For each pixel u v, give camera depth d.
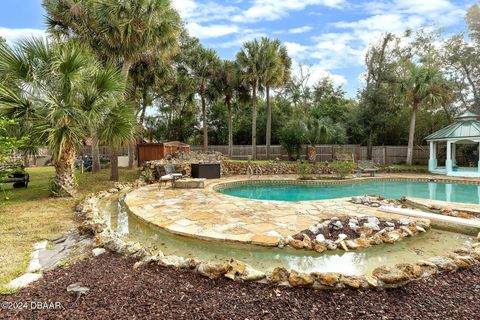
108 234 4.01
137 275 2.85
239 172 14.54
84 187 9.06
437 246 4.11
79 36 10.88
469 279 2.83
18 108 6.12
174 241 4.39
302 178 12.63
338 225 4.67
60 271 2.92
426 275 2.88
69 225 4.73
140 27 9.59
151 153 15.84
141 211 5.79
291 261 3.63
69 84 6.42
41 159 18.67
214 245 4.11
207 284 2.68
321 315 2.20
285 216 5.35
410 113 19.09
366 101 19.06
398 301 2.41
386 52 19.23
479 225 4.58
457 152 17.41
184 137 25.33
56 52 6.32
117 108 7.61
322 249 3.76
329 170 14.30
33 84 6.20
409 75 16.34
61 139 6.33
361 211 5.80
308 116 20.91
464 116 14.05
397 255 3.78
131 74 13.94
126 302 2.32
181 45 18.52
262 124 23.58
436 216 5.20
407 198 7.23
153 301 2.35
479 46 17.44
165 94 21.22
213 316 2.15
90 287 2.56
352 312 2.25
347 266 3.47
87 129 7.18
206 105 22.78
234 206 6.25
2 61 5.93
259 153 21.08
